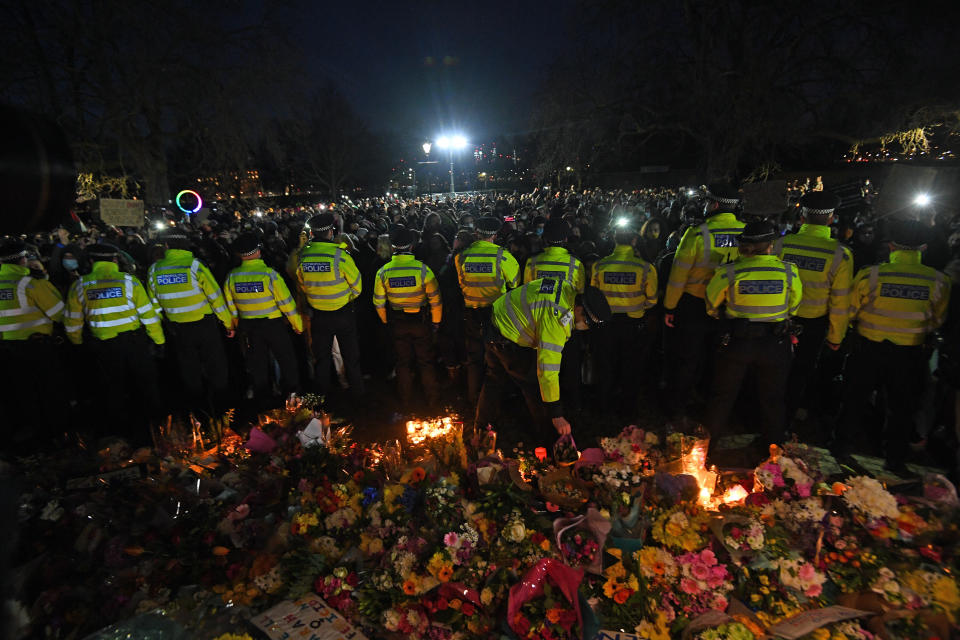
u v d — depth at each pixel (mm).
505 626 2232
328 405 5348
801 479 2598
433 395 5254
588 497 2740
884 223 5898
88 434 4805
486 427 4004
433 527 2609
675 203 8352
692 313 4512
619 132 28172
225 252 6773
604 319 3299
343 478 3074
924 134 22359
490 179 65188
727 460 4074
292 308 4949
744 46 23781
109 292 4508
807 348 4316
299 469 3195
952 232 6363
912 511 2443
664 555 2379
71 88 20016
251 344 5070
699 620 2164
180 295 4809
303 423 3662
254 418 5098
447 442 3332
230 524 2779
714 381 3904
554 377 3291
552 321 3312
